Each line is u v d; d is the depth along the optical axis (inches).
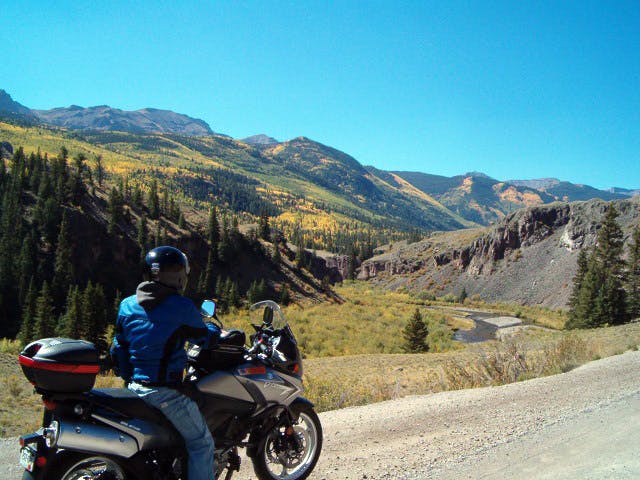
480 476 196.4
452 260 7436.0
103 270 4165.8
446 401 337.4
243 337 162.1
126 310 141.4
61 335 2322.8
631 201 5679.1
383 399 450.9
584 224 5733.3
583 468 199.5
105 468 132.0
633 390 339.9
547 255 6033.5
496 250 6589.6
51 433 122.6
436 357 1387.8
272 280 4921.3
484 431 257.4
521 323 4005.9
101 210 4692.4
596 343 874.8
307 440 189.8
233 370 159.3
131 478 135.3
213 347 153.6
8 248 3614.7
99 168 5841.5
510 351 591.2
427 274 7519.7
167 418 138.3
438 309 5098.4
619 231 3353.8
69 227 4069.9
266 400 166.1
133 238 4534.9
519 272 6107.3
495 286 6131.9
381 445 239.9
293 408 181.2
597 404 304.5
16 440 273.0
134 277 4306.1
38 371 120.7
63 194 4434.1
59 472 124.1
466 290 6486.2
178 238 4835.1
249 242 5196.9
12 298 3289.9
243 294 4522.6
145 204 5315.0
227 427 158.9
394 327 3262.8
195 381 151.4
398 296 6289.4
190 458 140.9
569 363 572.7
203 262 4822.8
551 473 197.2
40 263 3678.6
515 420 276.8
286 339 177.2
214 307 164.6
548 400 326.0
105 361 144.3
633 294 2790.4
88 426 126.2
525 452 221.8
